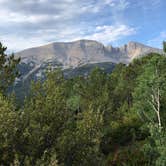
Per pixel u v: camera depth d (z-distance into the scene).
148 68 38.31
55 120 13.58
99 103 52.88
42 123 13.33
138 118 47.44
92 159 13.78
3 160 11.45
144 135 41.66
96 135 13.81
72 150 13.26
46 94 14.73
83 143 13.43
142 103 38.25
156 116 37.38
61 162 12.72
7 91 18.34
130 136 41.84
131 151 32.78
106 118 47.50
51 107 13.61
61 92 14.94
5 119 11.95
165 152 24.03
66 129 13.81
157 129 25.91
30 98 14.45
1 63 18.89
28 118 13.30
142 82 37.22
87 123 13.64
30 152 12.17
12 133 11.94
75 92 60.00
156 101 37.09
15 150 11.78
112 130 43.66
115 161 31.39
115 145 39.28
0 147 11.55
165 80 35.53
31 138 12.32
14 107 13.16
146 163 28.59
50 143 13.09
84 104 53.38
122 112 58.31
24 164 11.25
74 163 13.38
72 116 14.46
